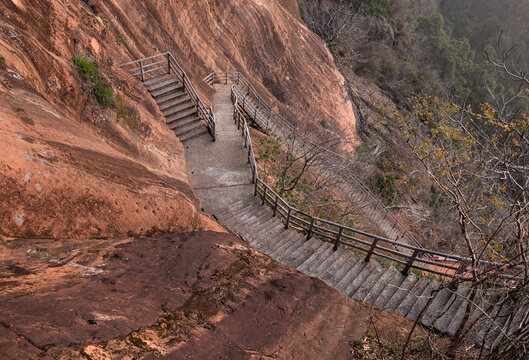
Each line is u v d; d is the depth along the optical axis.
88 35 10.60
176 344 3.98
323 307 5.75
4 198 4.39
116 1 13.32
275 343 4.72
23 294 3.69
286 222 9.95
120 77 11.71
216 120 16.62
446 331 5.89
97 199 5.46
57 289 4.04
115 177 6.05
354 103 37.16
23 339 3.10
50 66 7.80
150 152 11.06
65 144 5.78
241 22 25.98
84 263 4.81
